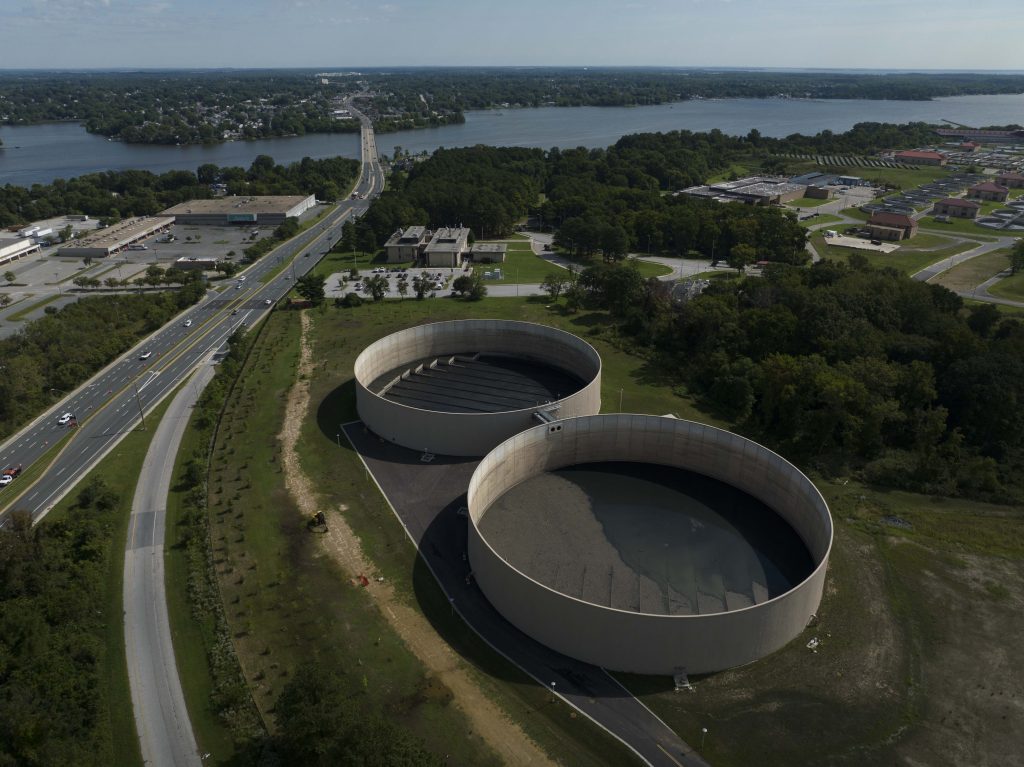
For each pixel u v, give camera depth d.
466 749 63.59
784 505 93.19
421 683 70.62
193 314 189.75
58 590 79.81
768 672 71.94
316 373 146.50
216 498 103.06
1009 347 127.31
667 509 95.75
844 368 123.50
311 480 106.94
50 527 92.38
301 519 97.62
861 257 195.25
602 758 62.94
